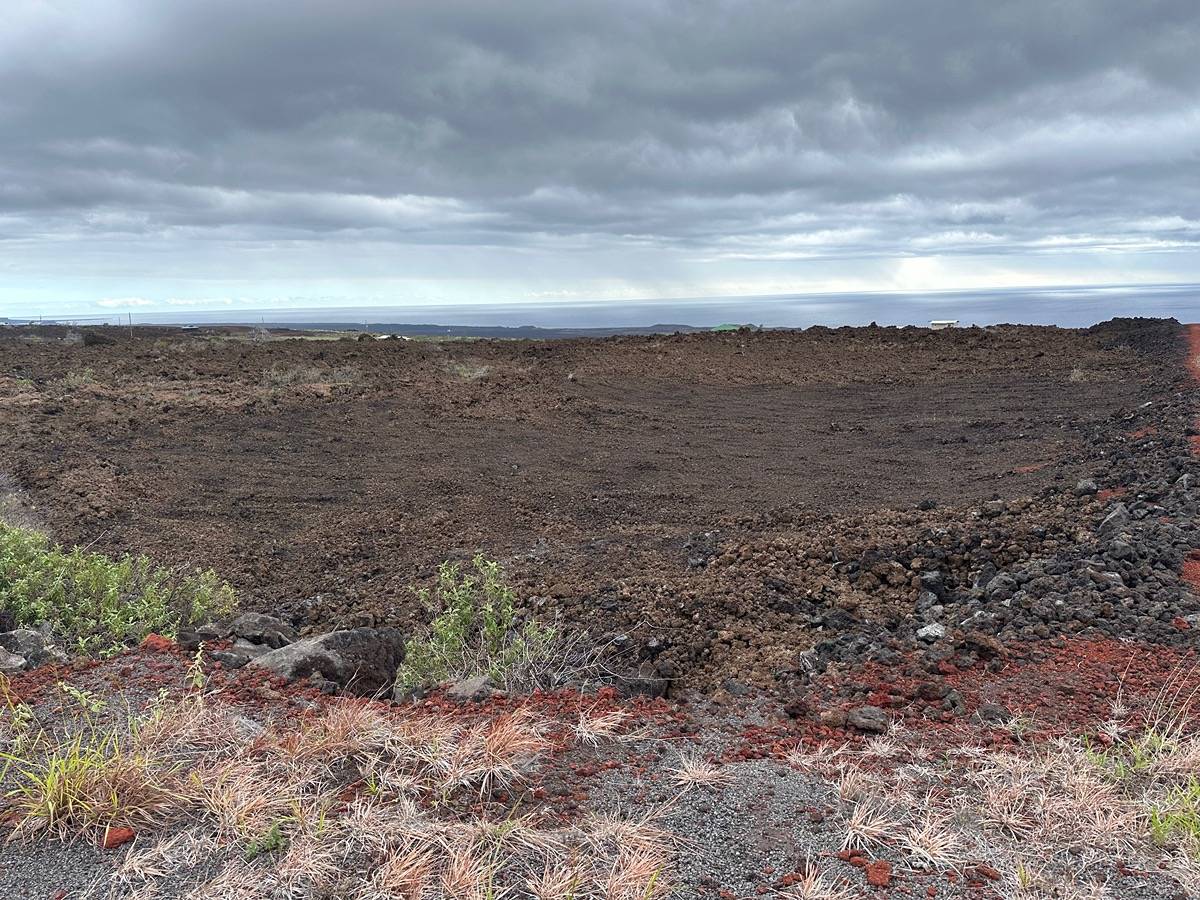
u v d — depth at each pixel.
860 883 2.26
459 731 3.03
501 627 4.98
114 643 4.14
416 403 14.20
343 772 2.71
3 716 3.01
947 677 3.77
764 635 5.03
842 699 3.61
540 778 2.75
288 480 9.86
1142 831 2.51
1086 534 5.95
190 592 5.74
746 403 15.26
